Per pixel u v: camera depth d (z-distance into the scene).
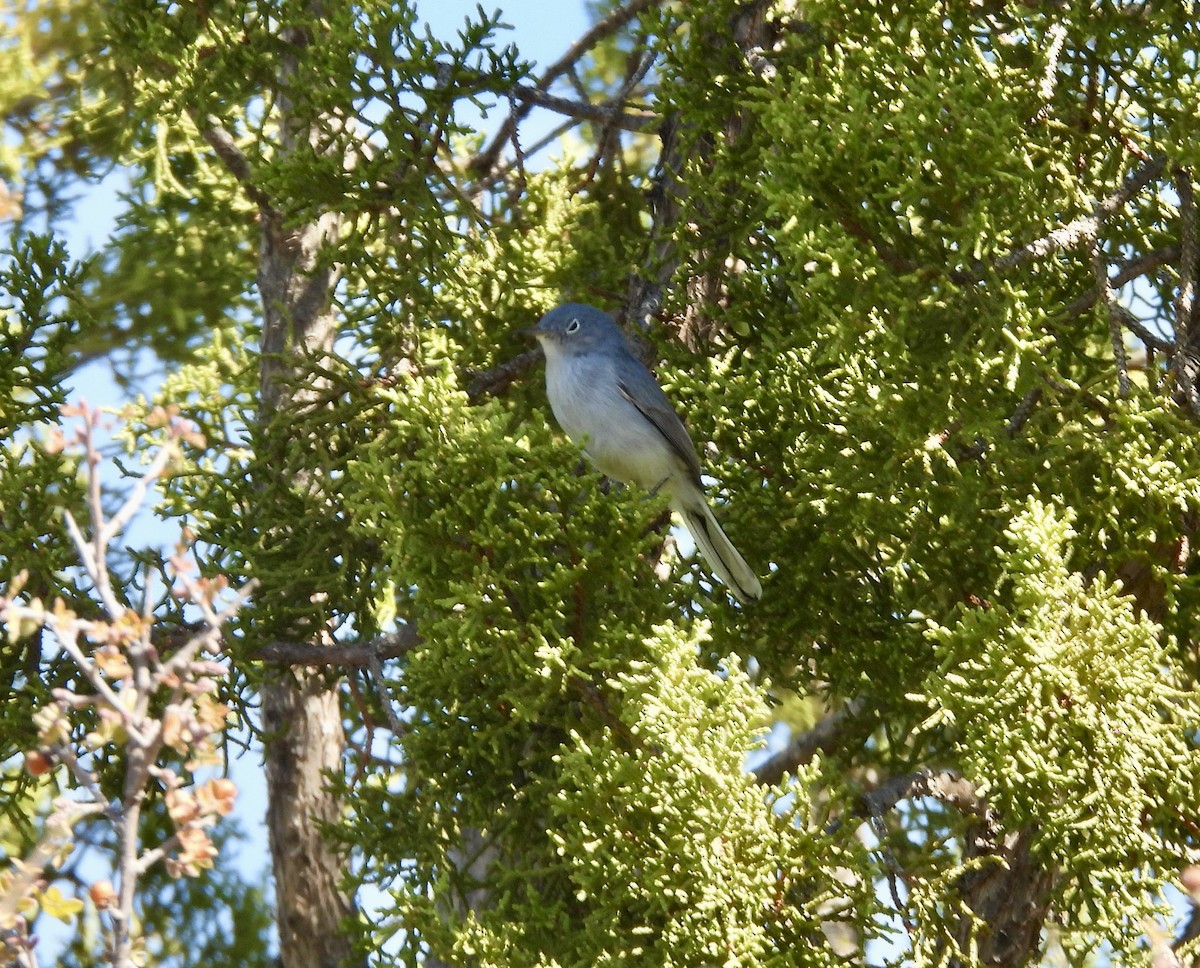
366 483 10.65
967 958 9.90
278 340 17.73
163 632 12.84
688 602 13.18
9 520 12.77
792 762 16.80
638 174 17.98
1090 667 9.21
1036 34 11.82
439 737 12.05
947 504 11.30
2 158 19.47
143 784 6.64
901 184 10.48
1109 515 10.53
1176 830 9.56
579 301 15.92
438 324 15.96
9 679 12.70
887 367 10.35
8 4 19.48
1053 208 10.62
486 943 9.98
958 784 11.97
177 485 14.12
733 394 12.84
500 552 10.65
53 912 6.47
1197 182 11.24
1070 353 12.12
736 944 9.23
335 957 17.41
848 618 12.84
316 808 17.78
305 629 13.79
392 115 13.67
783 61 13.85
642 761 9.60
